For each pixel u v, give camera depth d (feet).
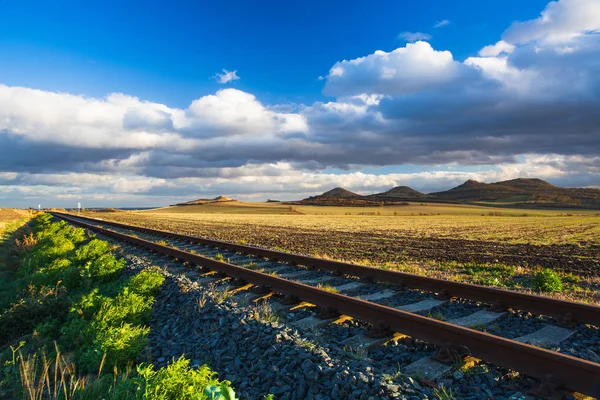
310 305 24.31
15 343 23.54
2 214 245.45
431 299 25.67
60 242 66.90
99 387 15.43
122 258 45.55
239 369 16.14
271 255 45.03
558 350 16.80
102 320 22.02
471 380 14.20
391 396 12.39
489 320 21.06
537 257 49.29
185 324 22.48
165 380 12.89
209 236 82.33
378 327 18.67
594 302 25.58
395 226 135.74
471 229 120.47
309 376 14.06
